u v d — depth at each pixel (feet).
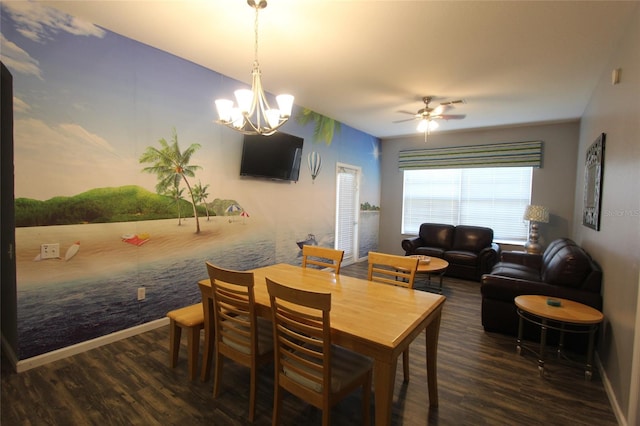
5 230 8.00
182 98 10.46
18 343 7.53
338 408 6.61
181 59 10.36
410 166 21.76
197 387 7.08
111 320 9.07
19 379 7.25
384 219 23.12
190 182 10.89
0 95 7.76
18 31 7.23
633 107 6.66
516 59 9.76
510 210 18.88
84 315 8.54
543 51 9.20
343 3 7.20
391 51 9.43
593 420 6.37
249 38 8.94
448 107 14.62
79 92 8.21
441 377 7.79
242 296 6.53
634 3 6.82
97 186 8.64
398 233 22.61
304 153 15.84
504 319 10.10
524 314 9.71
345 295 6.89
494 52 9.35
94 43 8.42
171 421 6.04
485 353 9.02
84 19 8.16
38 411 6.24
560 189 17.28
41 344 7.85
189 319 7.40
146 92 9.54
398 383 7.50
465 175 20.16
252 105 7.27
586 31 8.04
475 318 11.64
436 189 21.18
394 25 8.04
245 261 13.05
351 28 8.23
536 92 12.55
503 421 6.26
